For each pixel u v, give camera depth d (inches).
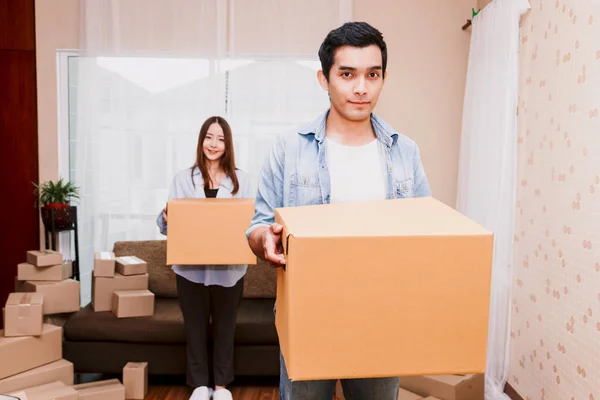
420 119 155.1
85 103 149.6
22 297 108.0
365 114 49.6
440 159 155.7
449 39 153.3
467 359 40.6
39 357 104.9
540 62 102.4
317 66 151.4
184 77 150.9
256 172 152.2
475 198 127.1
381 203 48.7
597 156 81.1
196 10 150.0
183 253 97.6
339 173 51.9
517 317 112.3
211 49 150.3
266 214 54.8
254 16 151.0
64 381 106.3
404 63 154.1
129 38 150.5
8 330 102.3
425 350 40.2
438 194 156.4
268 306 127.5
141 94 150.8
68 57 155.6
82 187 151.3
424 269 39.7
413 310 39.9
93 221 151.2
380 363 39.9
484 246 40.0
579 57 87.0
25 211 156.9
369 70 48.3
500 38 114.5
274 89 151.3
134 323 115.9
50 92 154.3
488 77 121.1
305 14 150.7
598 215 80.7
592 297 82.2
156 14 150.2
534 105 105.0
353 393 54.1
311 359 39.4
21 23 153.1
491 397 112.3
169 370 116.2
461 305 40.2
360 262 39.2
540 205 101.6
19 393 95.7
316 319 39.3
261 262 136.1
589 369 82.6
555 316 94.6
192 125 151.5
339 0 149.9
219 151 108.2
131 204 151.9
